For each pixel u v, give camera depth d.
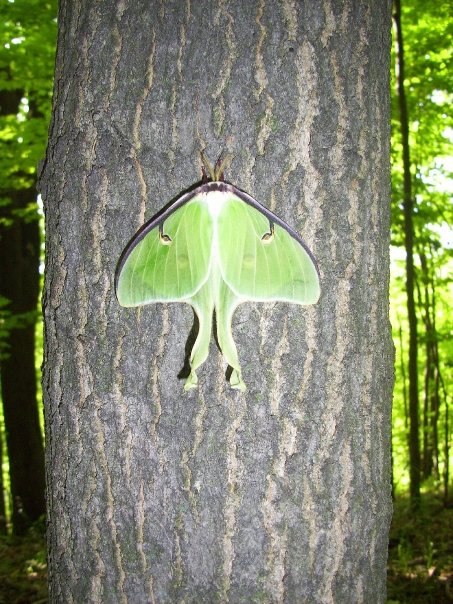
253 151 0.30
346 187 0.31
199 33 0.30
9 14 1.23
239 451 0.31
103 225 0.31
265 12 0.30
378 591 0.33
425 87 1.46
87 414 0.31
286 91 0.30
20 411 1.62
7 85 1.35
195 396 0.31
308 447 0.31
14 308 1.67
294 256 0.28
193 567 0.31
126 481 0.31
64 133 0.32
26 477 1.61
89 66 0.31
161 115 0.30
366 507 0.32
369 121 0.32
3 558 1.21
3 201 1.48
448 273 1.87
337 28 0.31
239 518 0.31
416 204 1.59
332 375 0.31
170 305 0.31
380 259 0.33
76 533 0.32
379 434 0.33
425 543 1.12
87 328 0.31
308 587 0.31
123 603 0.31
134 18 0.31
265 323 0.31
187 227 0.29
